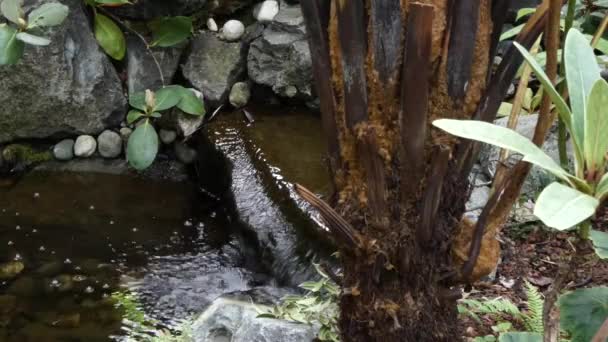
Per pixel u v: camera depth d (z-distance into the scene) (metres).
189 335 2.25
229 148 3.41
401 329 1.33
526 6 3.38
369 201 1.26
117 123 3.68
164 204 3.47
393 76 1.20
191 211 3.42
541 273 2.36
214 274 3.03
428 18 1.10
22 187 3.56
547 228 2.52
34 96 3.54
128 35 3.71
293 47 3.61
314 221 2.75
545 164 1.01
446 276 1.33
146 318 2.80
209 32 3.85
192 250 3.18
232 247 3.16
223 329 2.22
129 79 3.69
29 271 3.04
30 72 3.50
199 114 3.55
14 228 3.30
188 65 3.76
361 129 1.22
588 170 1.04
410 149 1.21
